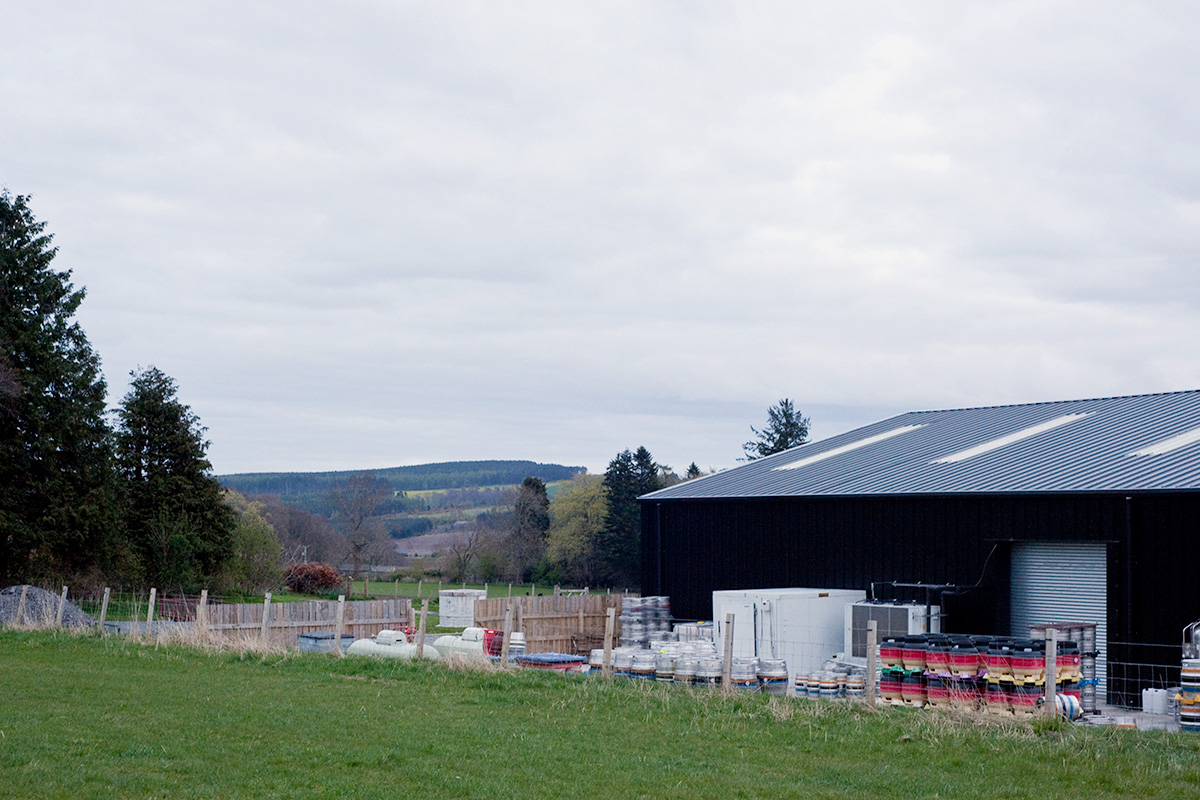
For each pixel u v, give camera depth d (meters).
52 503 44.25
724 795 10.80
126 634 26.42
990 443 31.25
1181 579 21.83
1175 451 24.89
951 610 25.67
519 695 17.09
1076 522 23.69
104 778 10.44
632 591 94.31
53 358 45.28
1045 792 11.18
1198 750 13.53
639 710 15.84
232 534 59.56
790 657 26.30
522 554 97.25
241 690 17.06
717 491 32.88
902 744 13.48
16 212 45.88
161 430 57.47
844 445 37.00
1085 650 21.73
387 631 25.53
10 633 25.34
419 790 10.55
